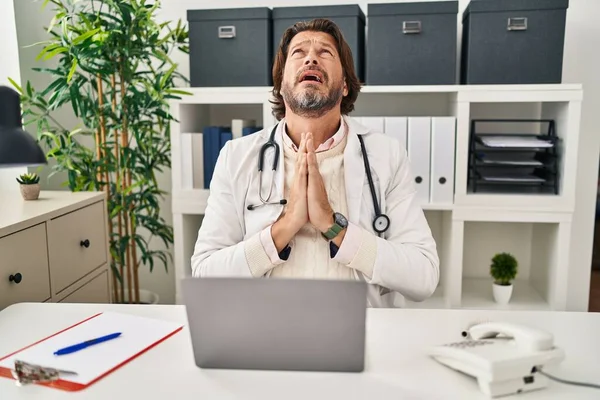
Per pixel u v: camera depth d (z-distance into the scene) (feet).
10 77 7.43
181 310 3.92
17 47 7.37
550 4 6.50
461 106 6.75
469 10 6.69
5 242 4.76
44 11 7.92
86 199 6.23
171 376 2.90
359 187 4.60
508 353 2.75
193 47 7.22
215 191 4.86
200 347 2.95
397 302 4.83
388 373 2.92
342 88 4.71
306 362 2.92
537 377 2.74
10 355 3.17
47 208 5.60
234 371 2.96
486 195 6.88
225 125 8.50
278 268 4.46
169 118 7.14
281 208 4.56
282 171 4.64
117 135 7.64
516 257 8.15
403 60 6.84
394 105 8.04
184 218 7.54
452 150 6.86
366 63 6.97
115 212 7.38
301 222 4.24
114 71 7.09
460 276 7.06
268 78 7.14
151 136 7.76
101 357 3.12
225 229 4.73
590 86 7.57
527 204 6.83
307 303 2.78
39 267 5.28
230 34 7.09
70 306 4.04
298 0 8.07
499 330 2.95
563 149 6.77
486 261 8.23
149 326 3.59
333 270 4.42
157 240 8.85
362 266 4.22
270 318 2.84
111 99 7.55
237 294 2.81
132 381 2.85
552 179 7.09
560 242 6.84
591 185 7.70
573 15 7.46
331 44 4.62
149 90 7.12
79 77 7.13
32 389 2.77
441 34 6.74
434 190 6.95
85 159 7.42
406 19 6.77
